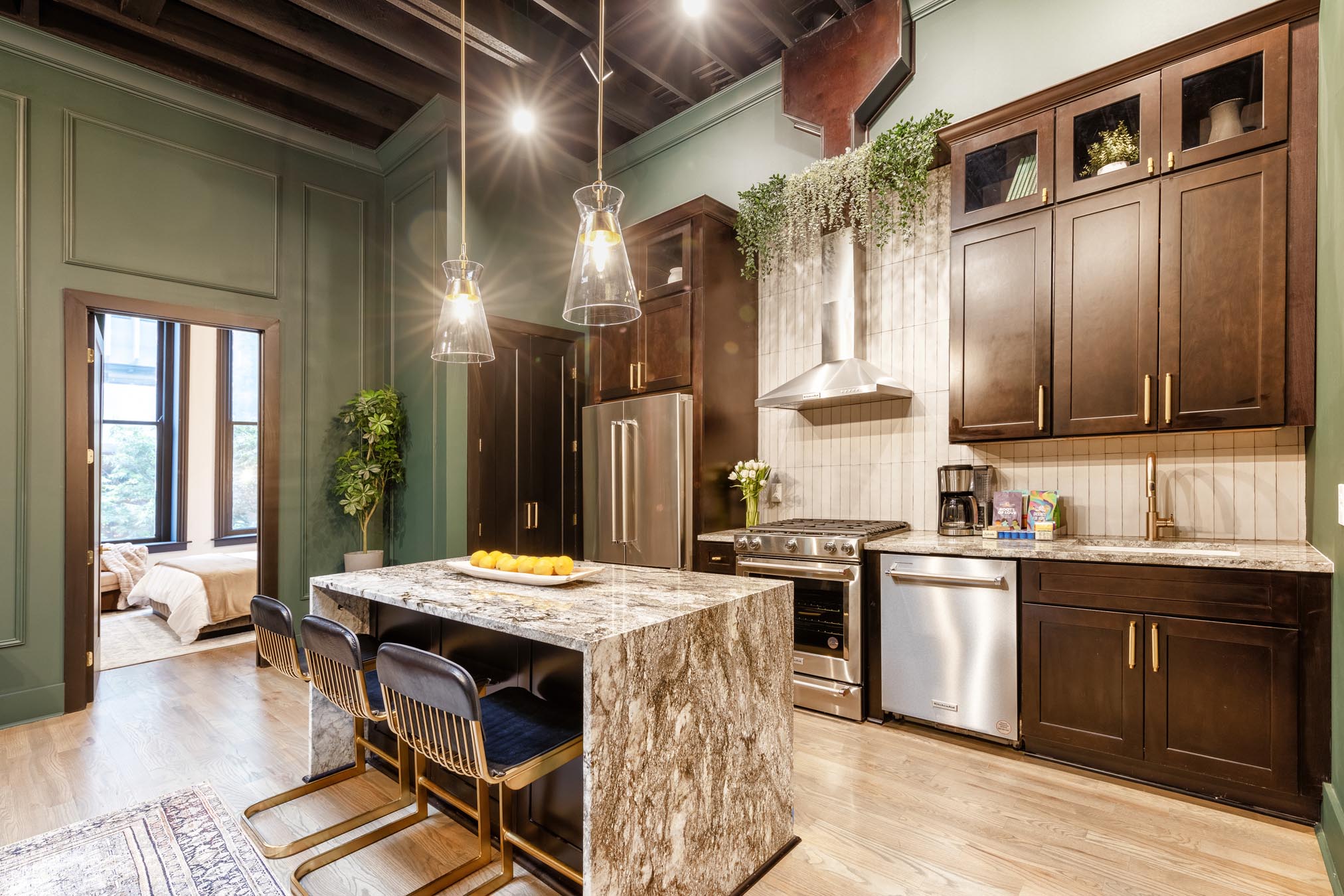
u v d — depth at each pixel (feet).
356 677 5.80
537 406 15.33
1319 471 7.09
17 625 10.29
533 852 5.66
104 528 20.93
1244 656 6.84
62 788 7.82
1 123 10.46
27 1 10.49
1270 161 7.36
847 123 11.52
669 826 5.15
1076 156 8.87
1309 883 5.79
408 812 7.19
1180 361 7.91
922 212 11.25
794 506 13.01
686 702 5.36
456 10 10.66
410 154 14.70
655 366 13.23
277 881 5.98
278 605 6.59
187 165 12.51
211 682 11.90
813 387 11.01
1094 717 7.79
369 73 12.59
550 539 15.46
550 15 12.25
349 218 14.93
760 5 11.49
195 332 22.36
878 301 11.77
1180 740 7.22
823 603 10.18
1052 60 9.89
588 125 15.47
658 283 13.96
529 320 15.35
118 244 11.60
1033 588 8.23
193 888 5.88
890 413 11.65
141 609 18.35
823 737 9.16
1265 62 7.39
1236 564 6.86
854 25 11.43
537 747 5.19
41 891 5.84
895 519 11.59
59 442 10.82
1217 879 5.88
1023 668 8.34
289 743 9.14
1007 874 6.00
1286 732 6.62
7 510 10.32
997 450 10.44
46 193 10.87
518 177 15.19
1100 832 6.64
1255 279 7.45
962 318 9.83
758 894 5.77
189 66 12.63
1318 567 6.39
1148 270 8.16
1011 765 8.17
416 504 14.32
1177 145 8.00
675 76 13.76
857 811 7.13
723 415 12.80
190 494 22.06
